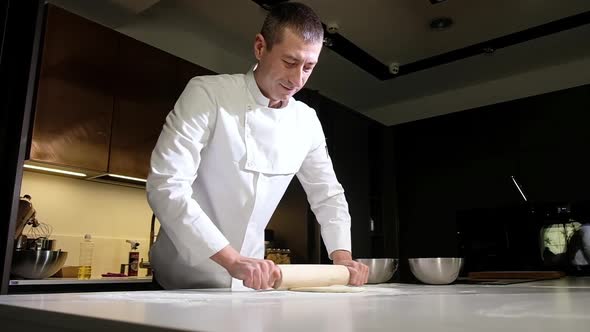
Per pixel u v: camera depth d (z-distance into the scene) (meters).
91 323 0.40
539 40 2.74
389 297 0.70
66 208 2.13
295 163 1.25
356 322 0.38
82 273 2.01
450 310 0.48
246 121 1.14
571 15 2.38
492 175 2.81
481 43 2.70
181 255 1.09
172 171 0.98
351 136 2.90
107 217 2.29
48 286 1.70
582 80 2.94
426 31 2.60
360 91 3.55
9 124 1.37
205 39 2.87
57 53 1.89
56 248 2.06
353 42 2.71
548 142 2.63
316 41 1.04
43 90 1.82
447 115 3.08
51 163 1.82
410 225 3.12
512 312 0.46
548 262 2.38
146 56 2.21
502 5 2.33
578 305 0.54
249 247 1.19
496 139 2.83
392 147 3.31
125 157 2.06
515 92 3.21
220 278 1.15
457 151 2.99
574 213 2.41
